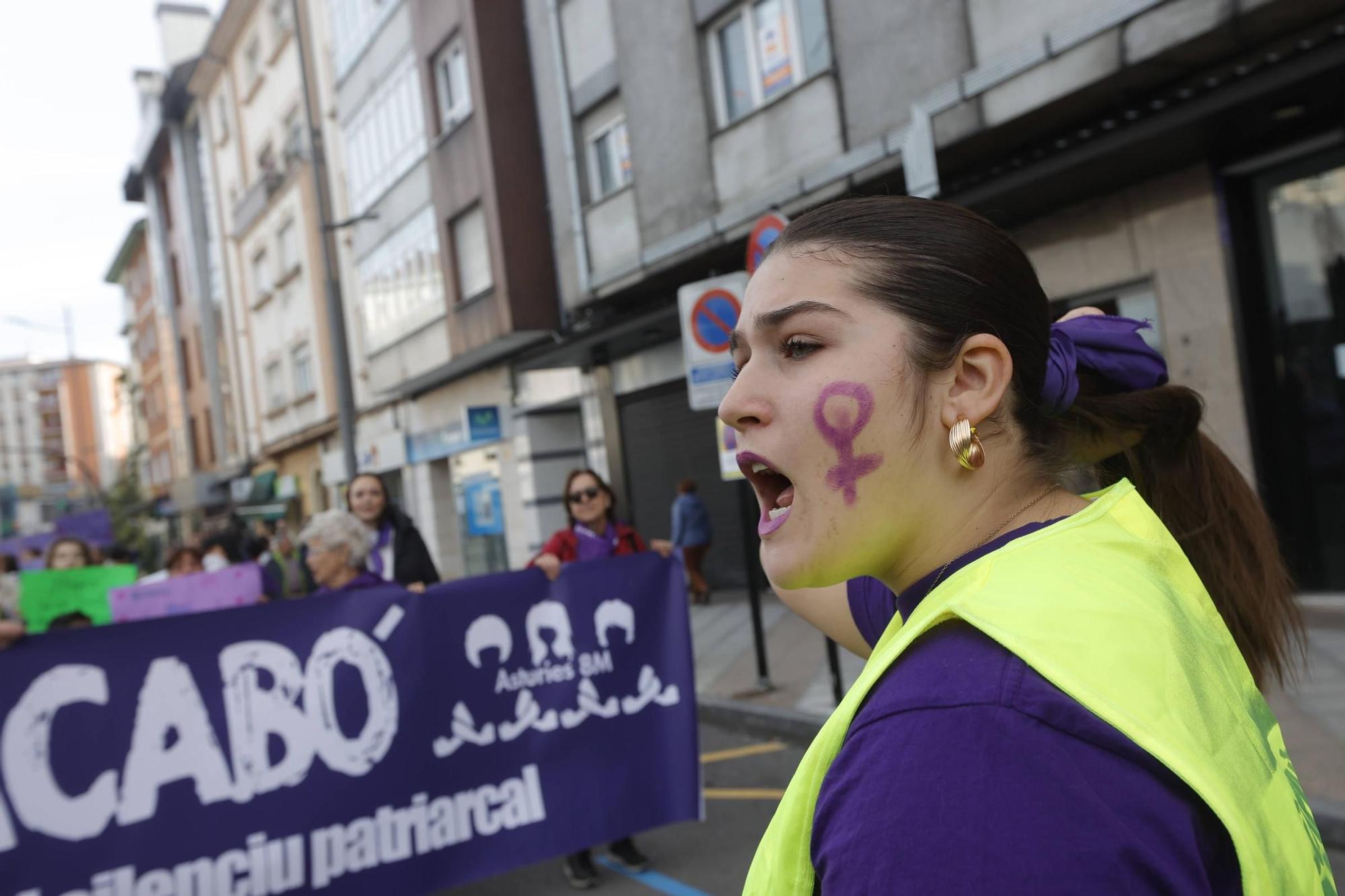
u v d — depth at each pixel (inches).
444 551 768.3
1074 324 41.3
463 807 147.4
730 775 223.8
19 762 121.4
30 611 271.6
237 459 1183.6
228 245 1137.4
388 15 684.7
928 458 26.8
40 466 4475.9
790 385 26.9
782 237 29.0
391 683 144.6
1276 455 291.6
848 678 280.8
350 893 137.6
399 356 722.2
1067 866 18.7
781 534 27.3
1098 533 27.5
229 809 131.8
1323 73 237.5
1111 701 21.1
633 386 553.6
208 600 255.6
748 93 428.5
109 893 123.8
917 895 18.8
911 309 26.3
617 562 164.7
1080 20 276.2
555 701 156.8
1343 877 142.4
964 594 23.7
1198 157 294.2
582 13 522.3
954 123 315.9
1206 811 21.4
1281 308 291.3
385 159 711.1
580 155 532.7
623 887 163.8
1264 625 43.0
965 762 20.0
